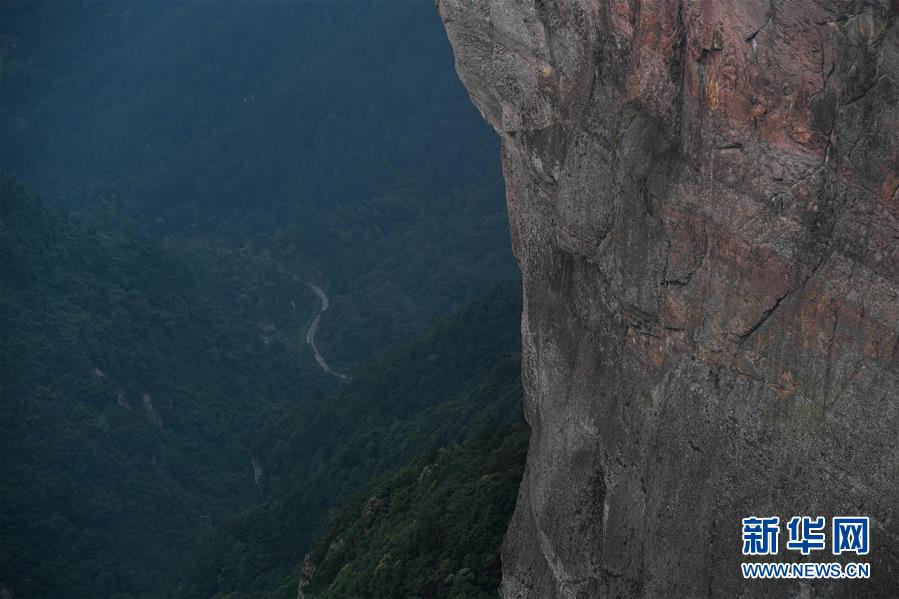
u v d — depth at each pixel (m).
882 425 11.48
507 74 18.89
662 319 14.55
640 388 15.25
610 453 16.00
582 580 16.88
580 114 16.50
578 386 17.08
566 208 16.78
